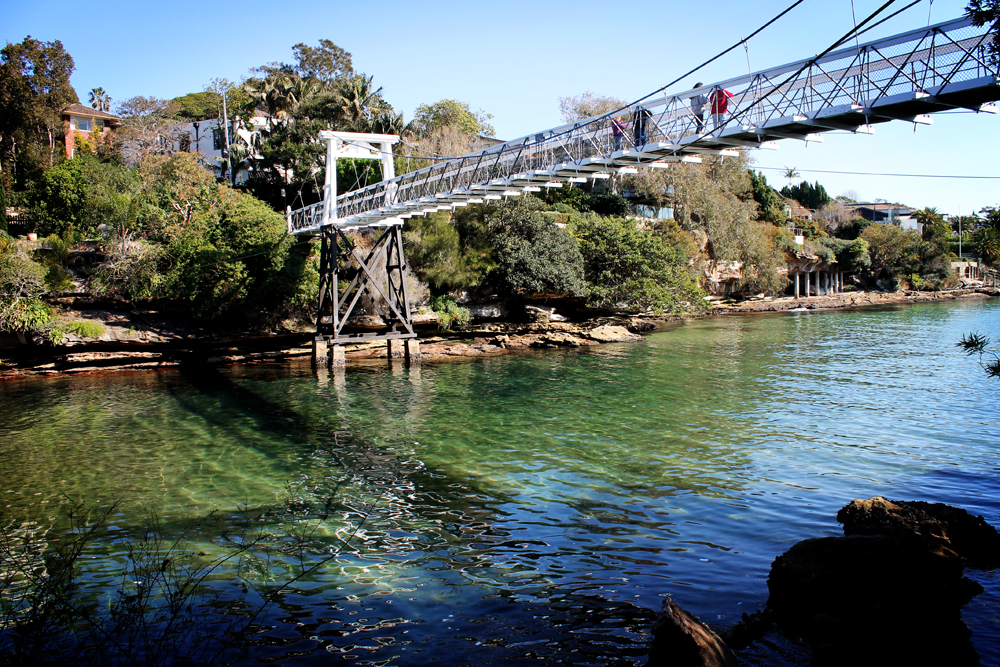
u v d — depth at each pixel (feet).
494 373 105.70
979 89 43.29
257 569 35.27
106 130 192.34
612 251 155.02
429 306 135.13
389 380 101.60
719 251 203.21
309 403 84.38
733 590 31.42
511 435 65.26
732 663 22.41
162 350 116.47
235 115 196.13
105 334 110.32
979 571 31.78
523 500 46.14
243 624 29.01
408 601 31.30
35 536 41.32
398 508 45.16
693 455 56.29
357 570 35.06
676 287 160.56
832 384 89.04
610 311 158.20
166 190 143.23
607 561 35.47
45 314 105.50
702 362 112.27
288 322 124.88
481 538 39.34
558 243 146.41
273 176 172.45
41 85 162.91
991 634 25.86
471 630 28.35
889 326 165.99
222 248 115.55
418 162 168.25
